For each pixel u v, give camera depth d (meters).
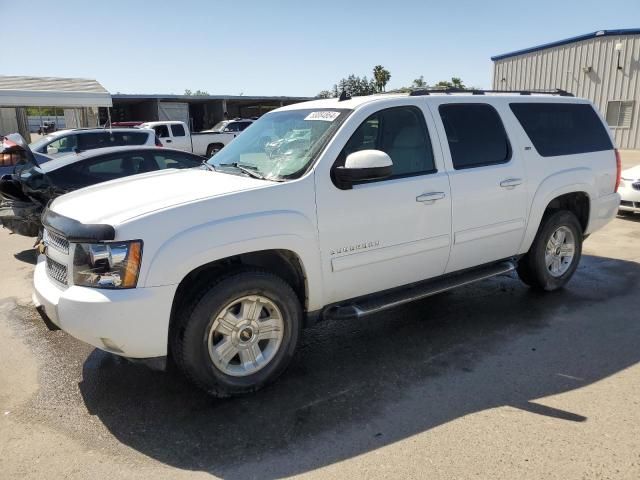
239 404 3.47
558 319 4.77
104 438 3.13
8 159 8.77
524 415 3.25
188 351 3.28
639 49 23.45
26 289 5.94
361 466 2.82
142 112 38.12
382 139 4.02
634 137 24.23
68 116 25.72
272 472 2.80
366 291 4.02
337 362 4.05
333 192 3.69
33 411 3.43
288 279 3.88
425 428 3.15
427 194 4.11
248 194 3.40
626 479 2.66
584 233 5.62
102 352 4.28
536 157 4.94
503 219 4.69
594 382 3.64
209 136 21.44
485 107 4.72
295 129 4.16
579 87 25.86
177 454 2.97
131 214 3.16
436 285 4.41
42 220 3.79
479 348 4.23
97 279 3.09
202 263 3.21
